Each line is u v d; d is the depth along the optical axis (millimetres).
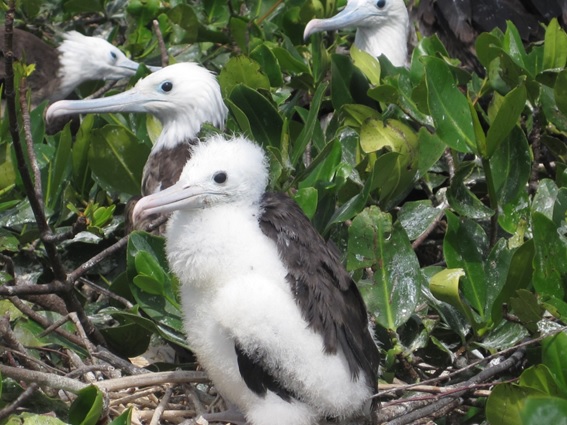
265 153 6492
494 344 6477
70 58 10891
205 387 6699
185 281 5930
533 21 10602
